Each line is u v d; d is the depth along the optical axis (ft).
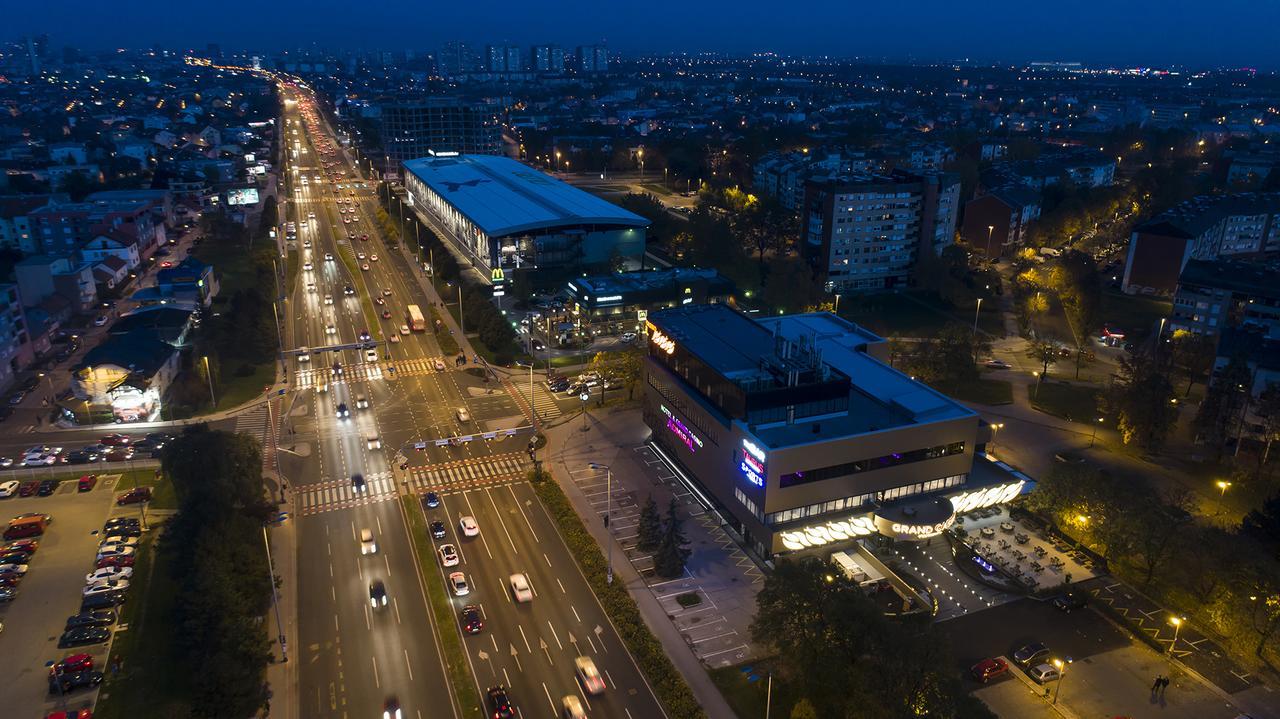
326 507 442.91
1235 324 653.30
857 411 428.97
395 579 380.37
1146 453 501.15
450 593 369.91
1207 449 506.48
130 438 516.32
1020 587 370.53
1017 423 545.44
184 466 395.34
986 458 465.06
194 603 316.60
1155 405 487.20
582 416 558.15
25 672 319.27
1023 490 435.12
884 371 479.00
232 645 307.58
